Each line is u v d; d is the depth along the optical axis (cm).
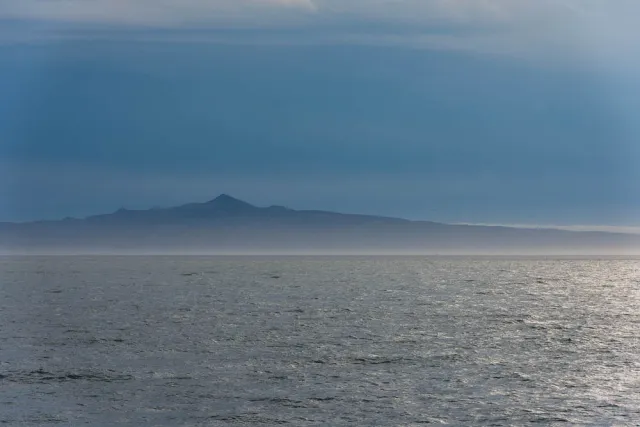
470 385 7725
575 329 12038
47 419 6550
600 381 7919
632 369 8562
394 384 7750
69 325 12575
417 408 6844
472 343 10425
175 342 10525
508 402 7050
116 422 6462
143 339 10838
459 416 6594
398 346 10125
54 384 7806
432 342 10500
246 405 6950
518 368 8600
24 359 9231
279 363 8875
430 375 8194
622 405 6950
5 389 7600
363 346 10119
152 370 8481
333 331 11662
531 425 6334
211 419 6519
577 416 6594
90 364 8856
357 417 6562
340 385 7700
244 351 9725
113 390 7531
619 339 10912
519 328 12119
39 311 14938
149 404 7000
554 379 8012
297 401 7081
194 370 8475
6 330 11931
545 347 10112
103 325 12544
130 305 16188
